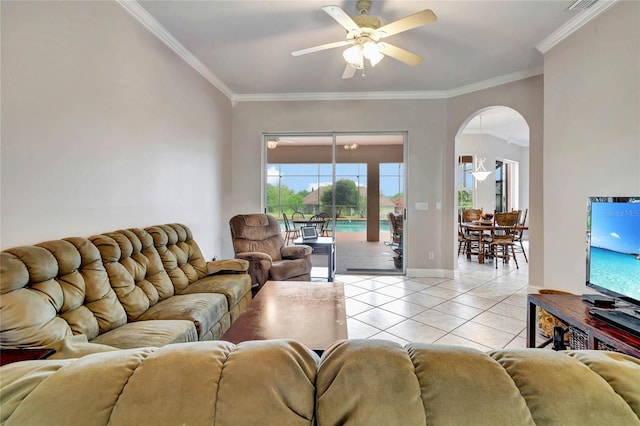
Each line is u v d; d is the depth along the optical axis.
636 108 2.10
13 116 1.62
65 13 1.91
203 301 2.18
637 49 2.10
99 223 2.18
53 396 0.45
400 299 3.55
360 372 0.48
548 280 2.90
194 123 3.56
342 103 4.67
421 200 4.64
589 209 1.82
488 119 6.08
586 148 2.51
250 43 3.12
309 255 3.88
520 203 8.42
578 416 0.43
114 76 2.31
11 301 1.32
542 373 0.47
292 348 0.56
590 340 1.53
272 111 4.74
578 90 2.60
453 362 0.49
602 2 2.32
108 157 2.26
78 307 1.63
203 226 3.83
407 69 3.72
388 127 4.63
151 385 0.47
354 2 2.45
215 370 0.49
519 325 2.80
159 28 2.79
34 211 1.72
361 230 4.93
